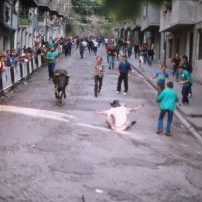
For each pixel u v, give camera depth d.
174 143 12.74
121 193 8.45
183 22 27.56
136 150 11.69
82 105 18.34
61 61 40.25
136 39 43.59
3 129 13.50
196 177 9.69
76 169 9.80
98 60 20.97
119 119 13.92
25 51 30.70
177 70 27.78
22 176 9.20
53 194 8.23
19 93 21.17
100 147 11.80
